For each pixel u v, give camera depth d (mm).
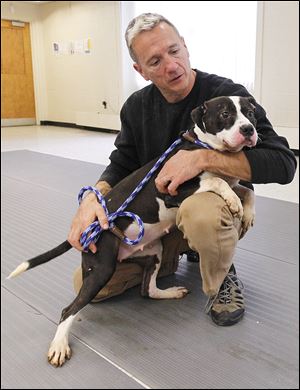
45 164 4574
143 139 1773
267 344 1415
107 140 6453
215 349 1400
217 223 1343
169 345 1430
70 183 3730
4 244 2375
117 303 1702
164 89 1592
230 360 1346
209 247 1369
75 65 8047
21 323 1601
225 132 1399
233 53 5211
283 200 3055
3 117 8742
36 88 8969
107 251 1477
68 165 4484
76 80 8117
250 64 5160
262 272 1911
